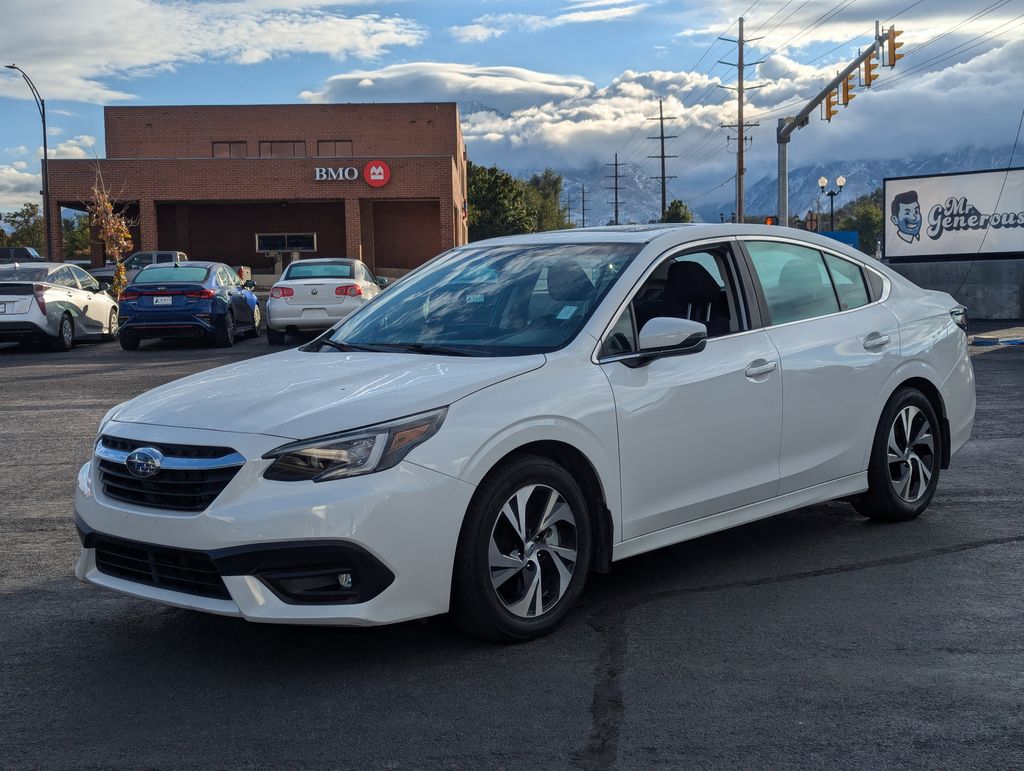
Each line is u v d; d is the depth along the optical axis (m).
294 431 3.78
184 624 4.54
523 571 4.19
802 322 5.39
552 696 3.69
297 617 3.69
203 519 3.71
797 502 5.31
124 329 18.69
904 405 5.86
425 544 3.83
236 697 3.74
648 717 3.49
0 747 3.36
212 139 53.31
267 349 18.78
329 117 53.53
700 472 4.80
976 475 7.25
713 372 4.82
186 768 3.20
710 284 5.11
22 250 42.28
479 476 3.96
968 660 3.95
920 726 3.39
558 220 149.12
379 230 51.59
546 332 4.58
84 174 43.12
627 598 4.75
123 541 3.94
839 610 4.55
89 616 4.67
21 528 6.26
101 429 4.27
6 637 4.41
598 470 4.38
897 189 26.58
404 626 4.41
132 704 3.70
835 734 3.34
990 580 4.94
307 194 44.19
